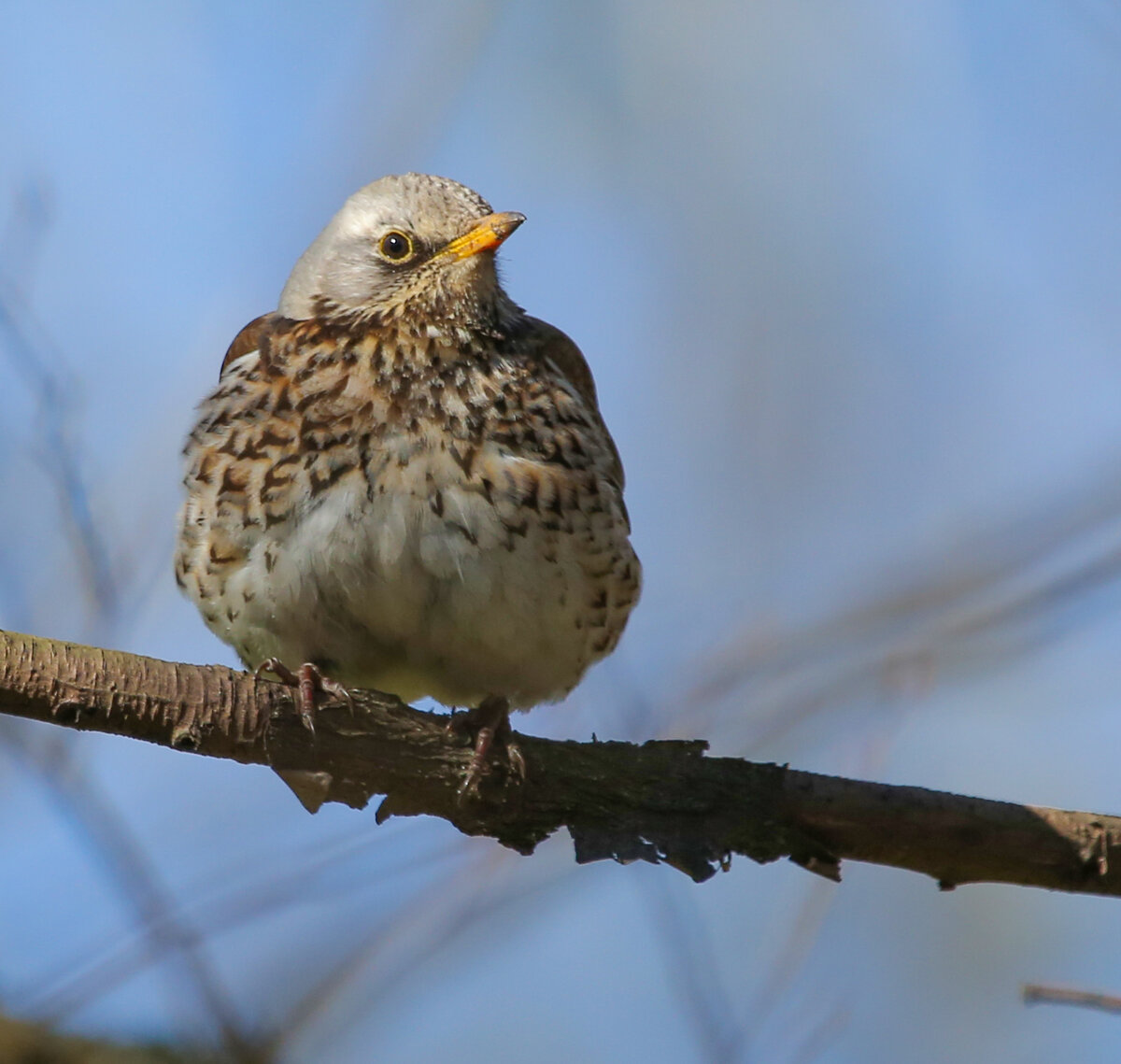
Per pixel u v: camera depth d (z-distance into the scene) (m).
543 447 11.27
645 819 10.43
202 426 11.36
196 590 11.49
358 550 10.96
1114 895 10.59
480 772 10.20
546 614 11.41
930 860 10.48
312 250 12.50
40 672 9.37
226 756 9.91
